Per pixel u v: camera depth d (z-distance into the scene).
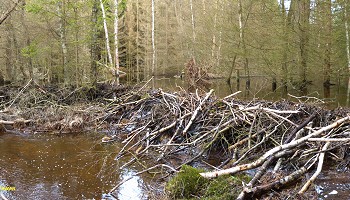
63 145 7.82
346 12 16.23
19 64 17.70
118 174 5.95
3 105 10.59
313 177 4.63
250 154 6.23
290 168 5.60
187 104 8.51
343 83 19.84
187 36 32.09
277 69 17.91
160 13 38.53
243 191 4.19
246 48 18.55
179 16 36.97
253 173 5.51
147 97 9.66
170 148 7.09
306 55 17.73
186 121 7.64
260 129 6.82
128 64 29.47
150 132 7.92
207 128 7.18
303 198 4.28
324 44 17.36
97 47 15.33
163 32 36.97
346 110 7.32
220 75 22.25
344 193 4.72
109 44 18.06
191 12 30.45
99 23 15.80
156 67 34.47
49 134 8.87
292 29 17.45
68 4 13.53
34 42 14.62
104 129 9.27
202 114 7.65
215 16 21.36
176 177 4.89
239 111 7.21
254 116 6.89
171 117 8.02
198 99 8.28
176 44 36.12
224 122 7.27
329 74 17.83
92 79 12.69
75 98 11.50
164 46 36.28
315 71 18.02
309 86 18.95
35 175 5.90
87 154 7.12
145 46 32.53
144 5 35.09
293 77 18.47
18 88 11.79
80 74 14.02
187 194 4.70
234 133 6.91
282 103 7.95
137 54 30.83
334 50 17.73
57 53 16.39
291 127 6.67
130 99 10.53
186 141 7.18
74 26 13.80
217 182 4.67
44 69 19.16
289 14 17.75
